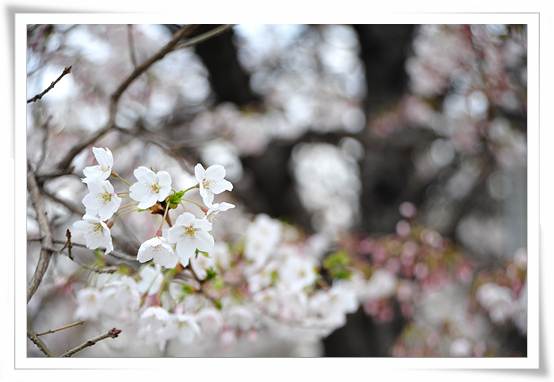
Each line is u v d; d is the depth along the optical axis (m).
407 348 3.84
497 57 3.92
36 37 2.60
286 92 4.94
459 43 4.06
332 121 5.02
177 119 4.51
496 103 4.26
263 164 4.77
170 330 1.82
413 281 3.88
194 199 3.54
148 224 2.81
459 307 5.02
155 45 3.77
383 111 4.80
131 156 3.46
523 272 3.40
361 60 5.02
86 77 3.50
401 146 4.87
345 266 2.64
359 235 4.27
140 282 1.90
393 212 4.79
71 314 3.63
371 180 4.87
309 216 4.97
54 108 3.04
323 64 5.05
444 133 4.93
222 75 4.55
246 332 2.46
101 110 3.54
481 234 6.07
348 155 5.39
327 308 2.29
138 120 3.70
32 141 2.87
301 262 2.33
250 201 4.65
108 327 2.69
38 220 1.67
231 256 2.46
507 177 5.20
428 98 4.68
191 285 1.98
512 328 4.42
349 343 4.66
